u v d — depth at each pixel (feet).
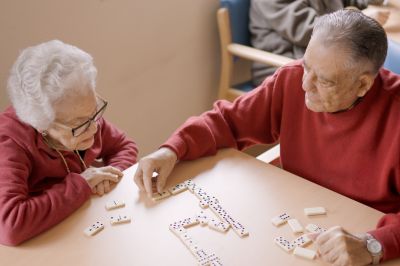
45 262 3.35
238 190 4.04
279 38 8.07
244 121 4.79
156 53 7.57
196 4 7.88
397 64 4.91
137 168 4.20
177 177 4.21
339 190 4.37
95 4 6.39
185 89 8.42
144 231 3.62
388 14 7.00
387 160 3.99
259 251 3.43
